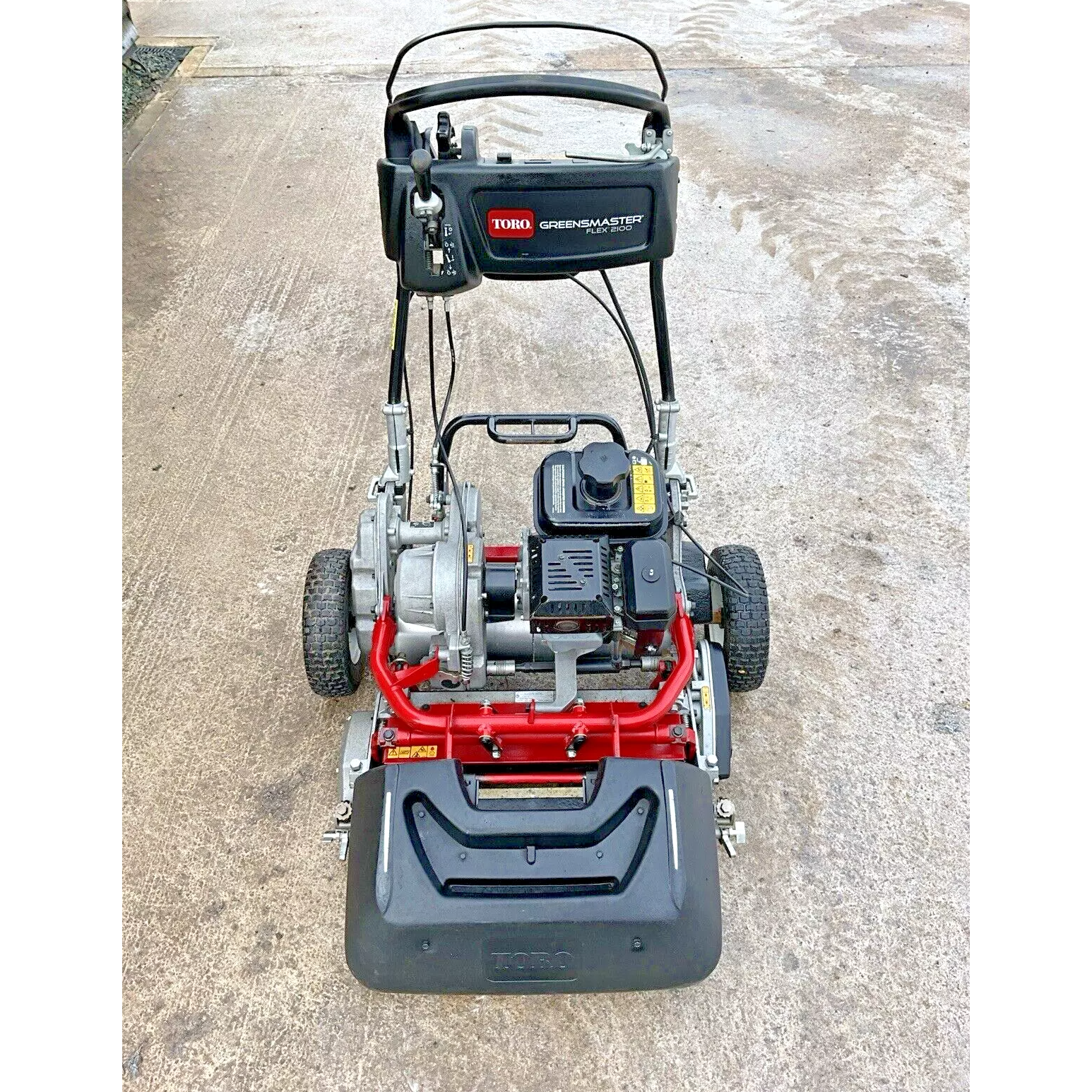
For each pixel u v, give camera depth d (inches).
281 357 133.2
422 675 78.9
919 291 141.6
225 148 173.8
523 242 69.2
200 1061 78.0
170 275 146.3
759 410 125.1
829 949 83.1
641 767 71.6
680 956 68.9
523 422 82.7
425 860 68.9
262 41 208.1
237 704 98.3
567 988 69.9
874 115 180.7
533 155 163.2
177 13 221.3
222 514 114.7
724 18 214.8
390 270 147.4
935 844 88.9
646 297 141.1
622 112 177.3
